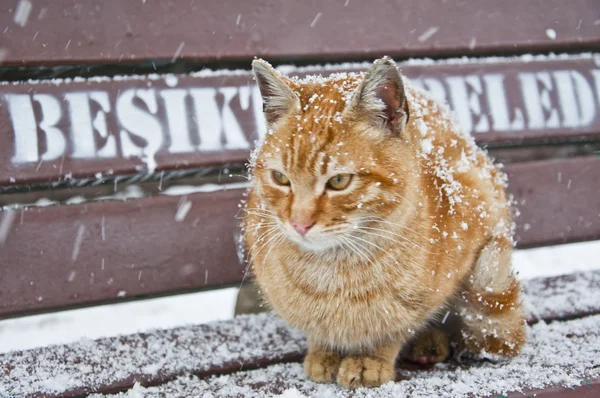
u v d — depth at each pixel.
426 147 1.39
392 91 1.33
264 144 1.36
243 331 1.44
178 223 1.50
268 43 1.51
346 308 1.36
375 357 1.37
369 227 1.34
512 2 1.59
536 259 1.93
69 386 1.33
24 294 1.45
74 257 1.46
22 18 1.43
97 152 1.45
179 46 1.48
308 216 1.32
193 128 1.49
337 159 1.31
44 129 1.44
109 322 1.80
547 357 1.37
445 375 1.36
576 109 1.60
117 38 1.46
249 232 1.40
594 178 1.61
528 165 1.59
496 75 1.58
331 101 1.33
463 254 1.39
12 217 1.44
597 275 1.57
